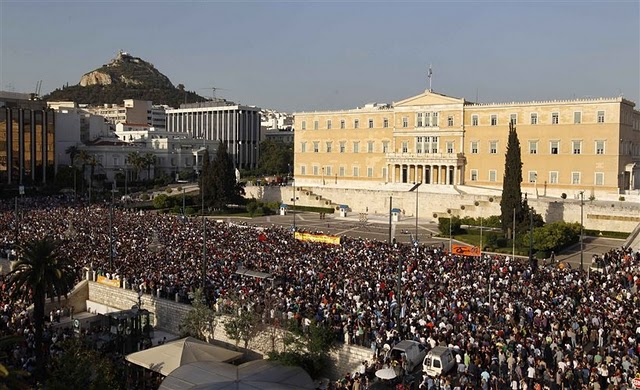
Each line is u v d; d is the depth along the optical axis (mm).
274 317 51594
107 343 52156
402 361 41969
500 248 91625
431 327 46094
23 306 59688
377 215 137375
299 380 41188
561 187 133000
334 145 171250
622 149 128250
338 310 50500
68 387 38188
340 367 47625
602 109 127125
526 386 36219
